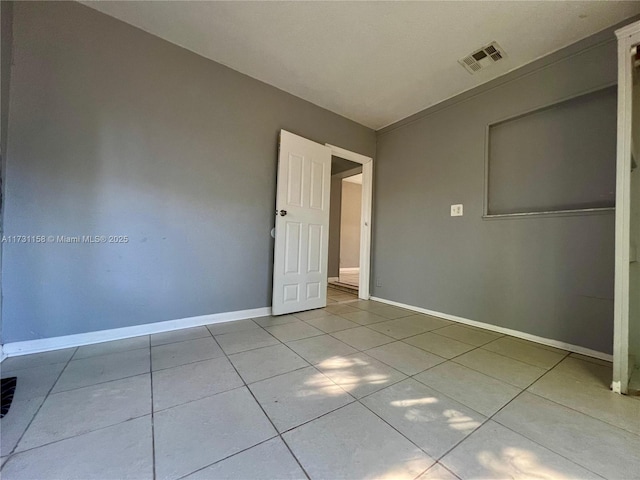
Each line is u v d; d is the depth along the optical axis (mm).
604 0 1664
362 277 3740
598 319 1890
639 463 951
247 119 2592
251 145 2625
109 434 1041
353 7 1790
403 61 2320
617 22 1834
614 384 1432
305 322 2568
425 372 1608
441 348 1994
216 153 2426
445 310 2828
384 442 1033
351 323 2566
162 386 1391
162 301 2199
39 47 1729
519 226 2309
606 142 1933
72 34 1825
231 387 1397
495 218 2465
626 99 1452
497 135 2547
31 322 1738
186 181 2281
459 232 2744
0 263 1616
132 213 2057
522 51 2150
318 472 895
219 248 2467
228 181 2498
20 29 1676
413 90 2754
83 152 1872
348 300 3643
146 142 2098
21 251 1700
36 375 1468
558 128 2162
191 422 1123
